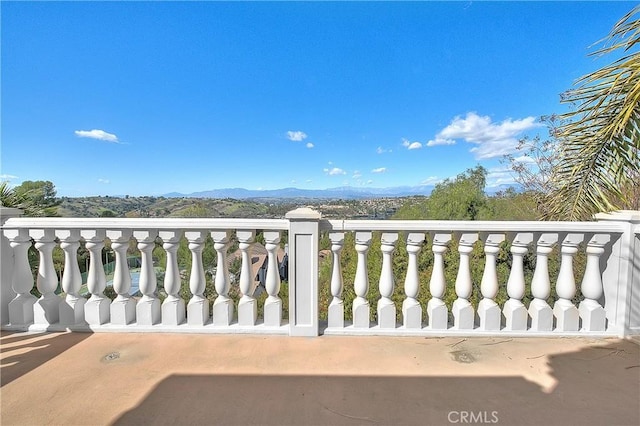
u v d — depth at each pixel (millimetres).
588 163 3652
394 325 2811
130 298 2920
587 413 1813
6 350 2518
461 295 2789
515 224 2658
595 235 2695
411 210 16750
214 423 1738
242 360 2377
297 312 2756
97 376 2168
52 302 2896
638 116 3080
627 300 2686
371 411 1834
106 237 2871
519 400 1929
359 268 2812
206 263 4117
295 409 1847
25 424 1729
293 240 2703
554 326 2850
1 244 2846
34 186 6863
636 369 2254
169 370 2242
